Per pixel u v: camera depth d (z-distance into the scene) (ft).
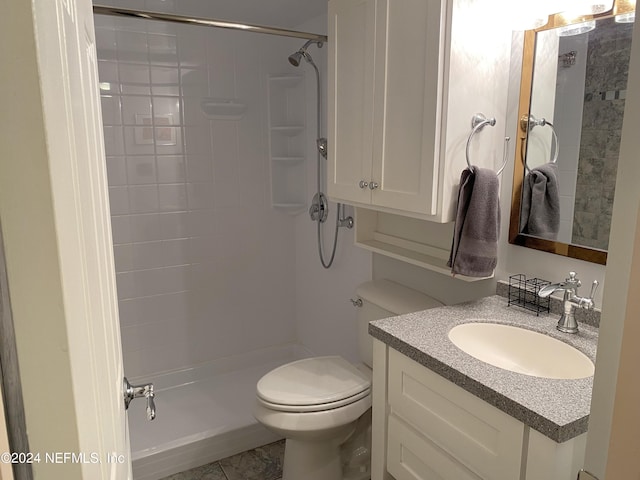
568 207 4.81
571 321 4.57
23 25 1.15
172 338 9.25
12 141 1.18
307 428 5.70
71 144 1.64
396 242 6.91
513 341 4.79
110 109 8.07
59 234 1.28
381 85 5.45
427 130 4.93
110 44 7.90
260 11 8.22
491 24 4.93
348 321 8.59
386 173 5.55
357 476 6.59
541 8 4.61
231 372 9.82
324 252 9.09
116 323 3.39
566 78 4.70
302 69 9.17
